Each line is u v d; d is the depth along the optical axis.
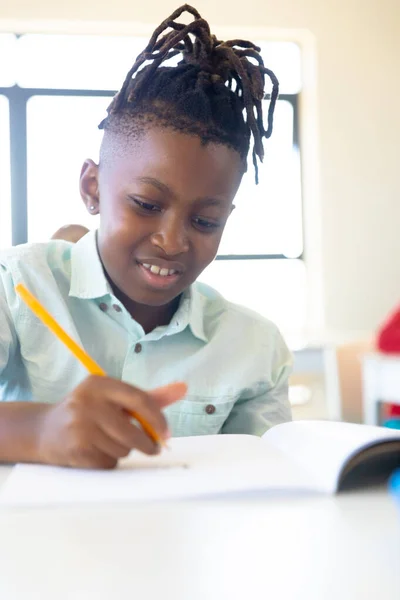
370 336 3.56
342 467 0.55
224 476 0.57
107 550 0.40
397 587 0.34
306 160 4.05
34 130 3.88
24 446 0.64
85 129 3.91
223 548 0.40
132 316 0.97
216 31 3.87
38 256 0.99
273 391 1.06
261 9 3.85
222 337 1.03
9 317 0.93
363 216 3.96
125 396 0.61
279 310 4.09
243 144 0.89
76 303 0.98
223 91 0.87
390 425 2.12
